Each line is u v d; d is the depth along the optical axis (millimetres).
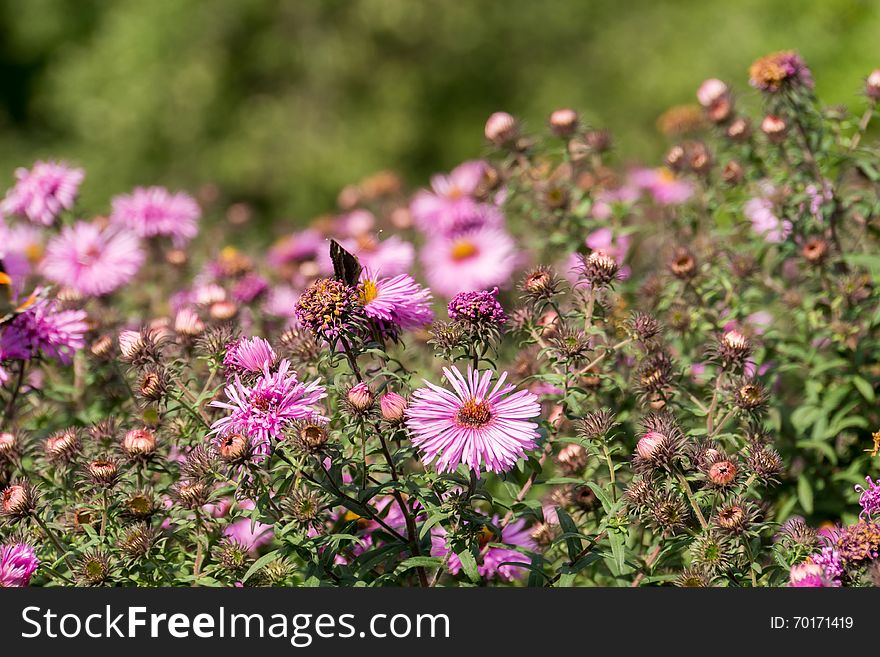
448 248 979
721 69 2082
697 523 680
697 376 771
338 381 692
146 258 1002
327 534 688
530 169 934
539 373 755
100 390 806
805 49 1774
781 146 852
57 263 891
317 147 2350
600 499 684
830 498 811
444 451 658
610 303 757
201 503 686
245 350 686
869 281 831
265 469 680
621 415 748
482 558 691
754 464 682
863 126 862
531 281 717
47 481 730
